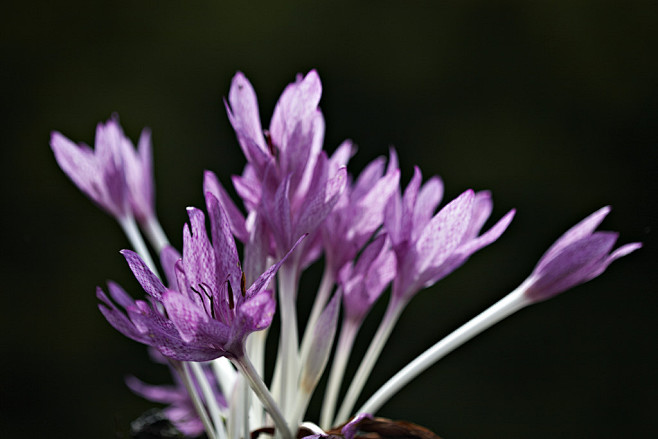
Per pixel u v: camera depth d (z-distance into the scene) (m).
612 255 0.67
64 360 1.54
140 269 0.59
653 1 1.64
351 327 0.67
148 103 1.64
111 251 1.58
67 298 1.56
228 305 0.60
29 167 1.62
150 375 1.48
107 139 0.71
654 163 1.60
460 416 1.44
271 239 0.65
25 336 1.55
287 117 0.64
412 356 1.42
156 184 1.59
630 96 1.63
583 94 1.64
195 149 1.61
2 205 1.61
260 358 0.65
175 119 1.63
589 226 0.67
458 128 1.64
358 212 0.66
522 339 1.50
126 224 0.72
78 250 1.58
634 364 1.51
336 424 0.67
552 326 1.52
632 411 1.50
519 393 1.48
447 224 0.65
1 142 1.62
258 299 0.57
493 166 1.61
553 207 1.60
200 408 0.65
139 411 1.48
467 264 1.48
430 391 1.44
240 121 0.64
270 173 0.64
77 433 1.49
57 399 1.51
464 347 1.46
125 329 0.61
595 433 1.48
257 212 0.63
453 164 1.63
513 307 0.67
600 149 1.62
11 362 1.53
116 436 0.73
